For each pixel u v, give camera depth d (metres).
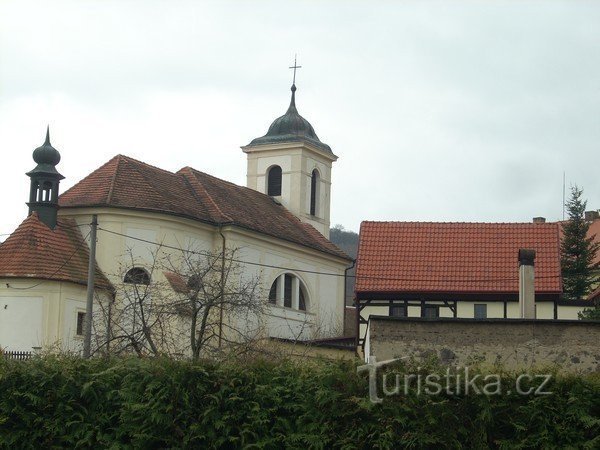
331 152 86.00
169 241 59.94
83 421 23.62
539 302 52.06
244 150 84.00
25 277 53.59
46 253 55.09
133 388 23.44
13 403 23.77
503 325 26.19
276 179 83.00
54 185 57.69
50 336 53.47
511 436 22.03
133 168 63.16
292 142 82.19
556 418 21.72
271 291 69.12
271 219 74.38
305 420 22.75
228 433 22.86
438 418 22.05
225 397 23.17
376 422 22.31
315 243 76.31
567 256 85.94
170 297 54.16
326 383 22.77
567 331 26.02
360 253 55.03
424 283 52.88
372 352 26.30
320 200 84.75
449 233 56.09
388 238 55.97
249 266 66.06
